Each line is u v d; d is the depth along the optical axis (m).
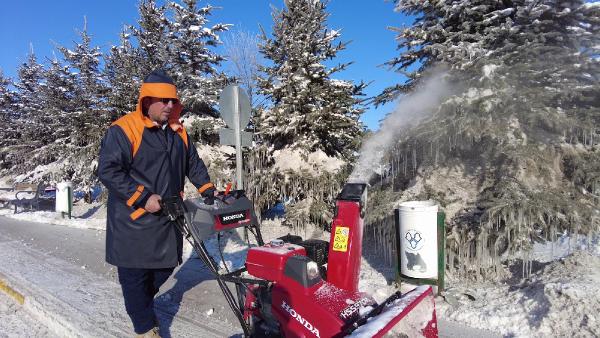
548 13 5.12
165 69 11.13
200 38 11.17
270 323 2.91
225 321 4.15
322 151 8.18
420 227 4.24
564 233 4.58
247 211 3.27
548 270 4.25
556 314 3.44
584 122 4.33
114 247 3.17
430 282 4.28
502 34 5.27
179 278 5.49
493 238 4.45
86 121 12.70
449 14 5.62
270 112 8.22
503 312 3.78
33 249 7.54
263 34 9.24
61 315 4.27
